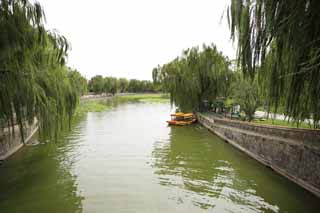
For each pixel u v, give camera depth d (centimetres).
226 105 2153
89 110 3784
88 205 718
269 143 1021
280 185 844
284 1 478
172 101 2664
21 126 707
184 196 784
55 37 777
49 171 1007
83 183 884
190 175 972
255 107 1622
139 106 4806
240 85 1639
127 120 2702
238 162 1132
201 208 706
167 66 2933
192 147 1448
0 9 539
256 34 580
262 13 556
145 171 1020
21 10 581
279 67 633
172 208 707
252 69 611
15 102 666
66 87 988
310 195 745
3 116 664
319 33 472
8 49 529
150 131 2003
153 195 790
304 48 515
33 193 796
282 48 588
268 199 746
